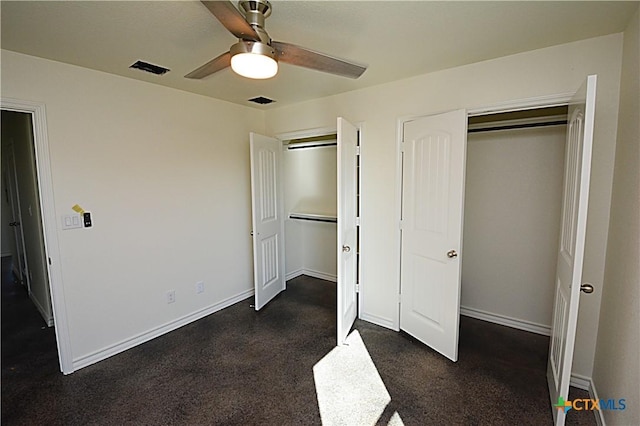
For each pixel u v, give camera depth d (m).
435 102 2.60
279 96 3.25
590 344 2.12
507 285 3.14
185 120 3.07
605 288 1.98
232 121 3.53
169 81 2.74
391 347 2.73
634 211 1.61
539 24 1.80
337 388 2.21
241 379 2.32
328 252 4.56
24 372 2.42
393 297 3.02
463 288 3.40
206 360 2.57
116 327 2.68
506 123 2.94
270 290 3.81
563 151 2.79
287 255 4.58
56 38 1.90
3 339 2.92
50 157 2.26
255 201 3.42
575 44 2.03
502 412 1.97
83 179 2.43
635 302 1.53
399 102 2.79
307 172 4.55
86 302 2.49
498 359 2.55
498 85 2.31
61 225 2.33
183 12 1.63
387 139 2.90
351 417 1.95
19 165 3.46
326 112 3.30
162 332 3.00
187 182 3.13
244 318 3.34
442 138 2.44
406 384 2.25
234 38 1.93
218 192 3.44
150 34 1.87
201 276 3.33
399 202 2.89
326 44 2.03
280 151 3.92
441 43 2.04
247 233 3.81
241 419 1.94
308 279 4.64
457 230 2.37
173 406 2.05
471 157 3.20
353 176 2.97
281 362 2.53
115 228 2.63
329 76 2.65
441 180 2.47
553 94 2.12
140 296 2.83
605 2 1.58
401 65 2.42
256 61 1.46
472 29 1.85
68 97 2.32
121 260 2.69
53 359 2.59
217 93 3.14
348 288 2.94
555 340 2.10
